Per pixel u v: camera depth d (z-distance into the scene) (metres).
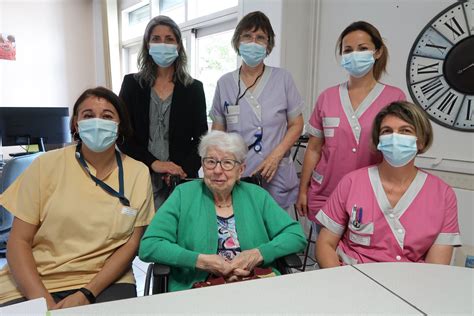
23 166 2.43
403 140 1.32
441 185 1.38
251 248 1.44
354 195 1.43
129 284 1.39
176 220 1.44
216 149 1.44
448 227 1.34
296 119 1.97
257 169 1.79
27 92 4.73
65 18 4.95
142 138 1.92
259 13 1.86
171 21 1.92
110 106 1.40
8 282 1.32
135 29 5.11
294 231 1.46
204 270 1.32
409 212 1.35
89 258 1.34
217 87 2.03
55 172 1.35
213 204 1.48
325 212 1.52
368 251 1.40
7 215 2.49
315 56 2.86
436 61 2.12
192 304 0.87
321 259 1.45
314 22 2.83
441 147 2.15
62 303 1.19
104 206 1.35
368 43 1.64
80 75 5.17
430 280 1.04
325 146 1.82
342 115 1.73
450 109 2.08
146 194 1.46
